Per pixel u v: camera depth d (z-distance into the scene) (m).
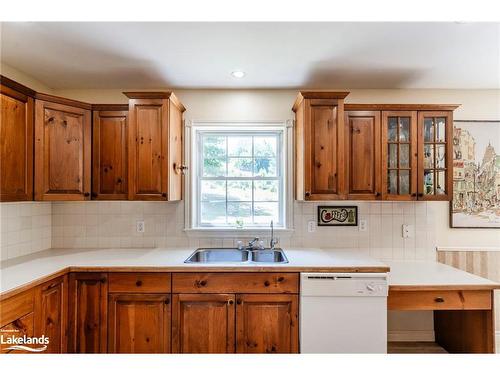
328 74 2.43
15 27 1.74
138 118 2.35
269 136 2.90
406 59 2.17
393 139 2.46
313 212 2.74
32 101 2.12
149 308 2.07
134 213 2.74
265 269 2.04
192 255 2.41
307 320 2.01
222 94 2.78
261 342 2.06
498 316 2.73
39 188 2.15
